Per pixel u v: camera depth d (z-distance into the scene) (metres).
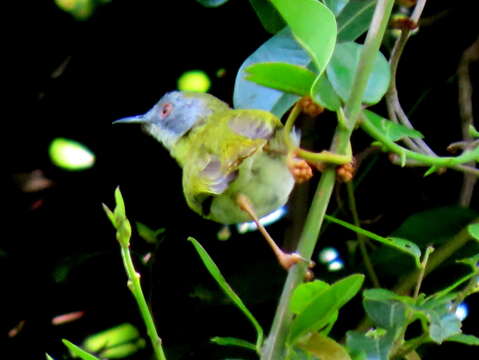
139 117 7.13
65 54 8.11
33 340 7.89
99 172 8.05
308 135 7.64
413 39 7.63
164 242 7.73
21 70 8.11
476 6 7.52
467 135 7.21
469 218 6.68
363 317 6.89
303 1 4.07
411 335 7.05
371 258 6.95
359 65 4.28
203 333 7.49
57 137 8.12
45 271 7.92
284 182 5.20
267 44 5.71
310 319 4.09
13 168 8.05
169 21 7.95
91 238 7.96
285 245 7.57
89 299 7.88
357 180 7.50
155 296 7.63
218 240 7.73
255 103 5.57
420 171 7.66
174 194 7.89
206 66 8.03
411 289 6.79
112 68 8.09
